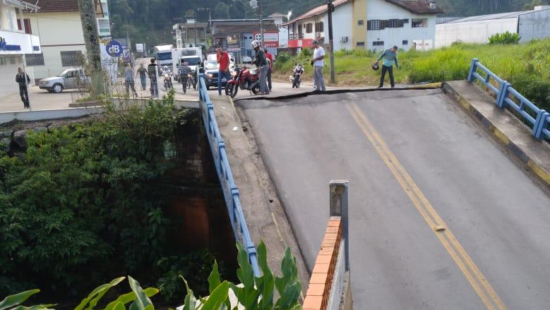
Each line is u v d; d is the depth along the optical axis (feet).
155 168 43.57
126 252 42.50
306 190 33.78
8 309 9.53
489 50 81.41
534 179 35.63
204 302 9.57
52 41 144.56
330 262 14.39
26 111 46.16
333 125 41.09
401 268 27.81
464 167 36.76
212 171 43.62
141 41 304.30
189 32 264.52
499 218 31.76
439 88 47.93
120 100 44.65
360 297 25.88
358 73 90.99
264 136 38.99
